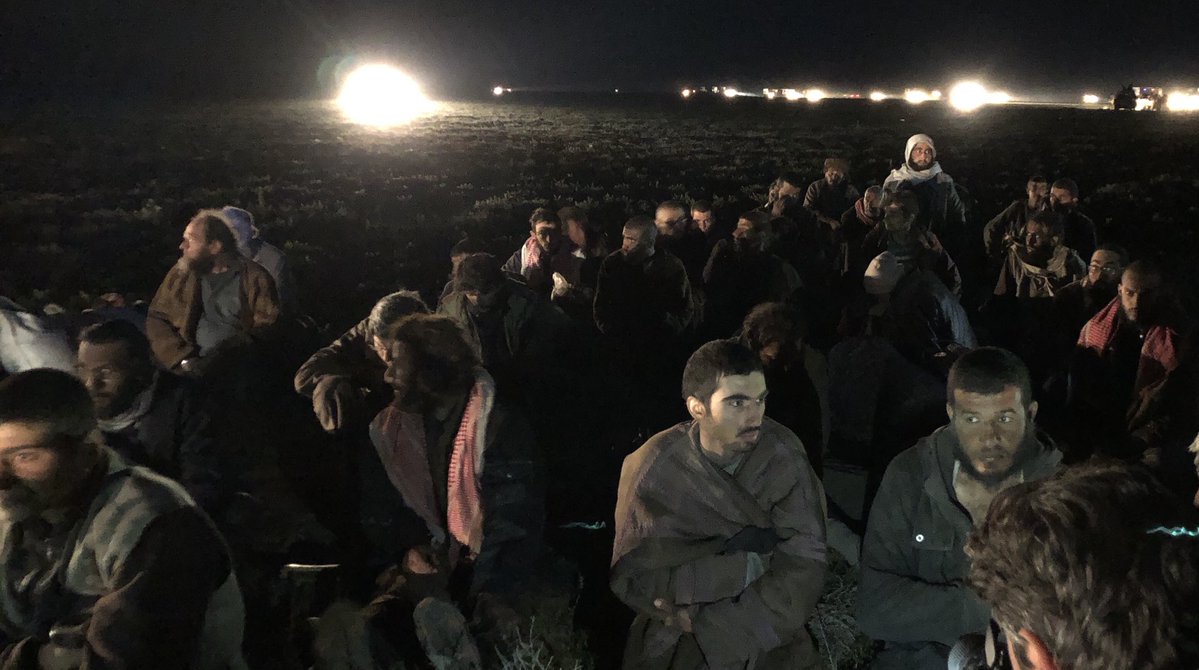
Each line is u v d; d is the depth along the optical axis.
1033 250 8.53
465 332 4.40
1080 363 6.04
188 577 2.83
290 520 5.16
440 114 59.41
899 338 5.75
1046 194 10.70
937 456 3.47
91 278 13.00
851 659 4.27
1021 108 72.00
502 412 4.45
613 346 8.14
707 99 89.88
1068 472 1.61
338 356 5.54
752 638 3.43
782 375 4.98
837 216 13.05
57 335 5.17
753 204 21.17
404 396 4.30
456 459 4.30
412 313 4.86
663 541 3.49
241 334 6.05
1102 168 28.45
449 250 15.52
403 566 4.31
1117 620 1.40
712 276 9.02
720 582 3.46
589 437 6.80
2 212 18.78
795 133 44.56
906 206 6.79
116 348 4.70
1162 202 20.64
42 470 2.76
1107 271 7.13
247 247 7.41
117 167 27.48
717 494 3.45
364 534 4.70
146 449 4.91
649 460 3.59
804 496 3.49
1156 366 5.40
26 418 2.69
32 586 2.94
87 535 2.86
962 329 5.80
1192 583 1.41
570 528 5.63
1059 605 1.45
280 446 5.74
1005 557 1.53
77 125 43.44
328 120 50.56
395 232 17.25
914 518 3.53
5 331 5.11
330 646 4.04
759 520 3.45
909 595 3.51
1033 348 7.82
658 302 8.15
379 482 4.44
